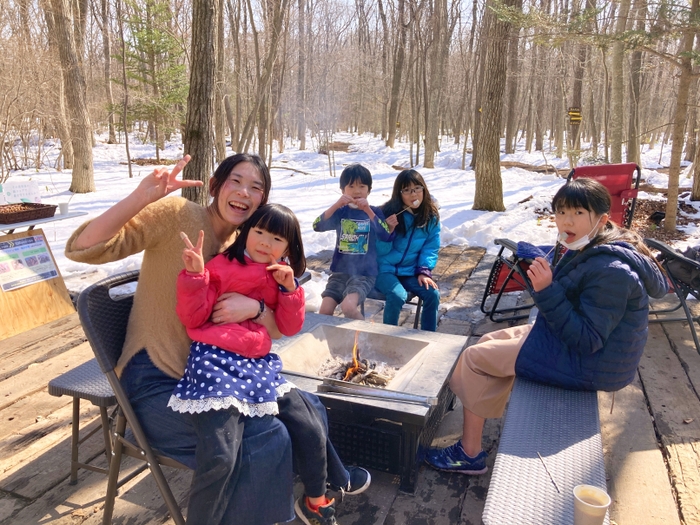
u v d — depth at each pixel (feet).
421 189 12.02
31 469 8.35
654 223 27.07
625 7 30.19
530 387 7.59
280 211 6.38
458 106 89.10
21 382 11.05
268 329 6.60
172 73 56.03
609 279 6.91
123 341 6.64
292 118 76.07
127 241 6.01
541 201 30.53
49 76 35.70
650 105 87.04
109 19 74.74
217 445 5.52
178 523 6.10
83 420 9.76
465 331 13.85
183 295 5.82
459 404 10.47
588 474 5.82
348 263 11.89
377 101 99.76
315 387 7.96
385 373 9.06
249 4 32.53
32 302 13.97
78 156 38.32
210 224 6.74
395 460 7.86
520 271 13.29
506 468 5.90
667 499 7.68
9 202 13.85
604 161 35.88
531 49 73.10
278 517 5.93
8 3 33.86
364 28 112.68
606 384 7.37
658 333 13.52
